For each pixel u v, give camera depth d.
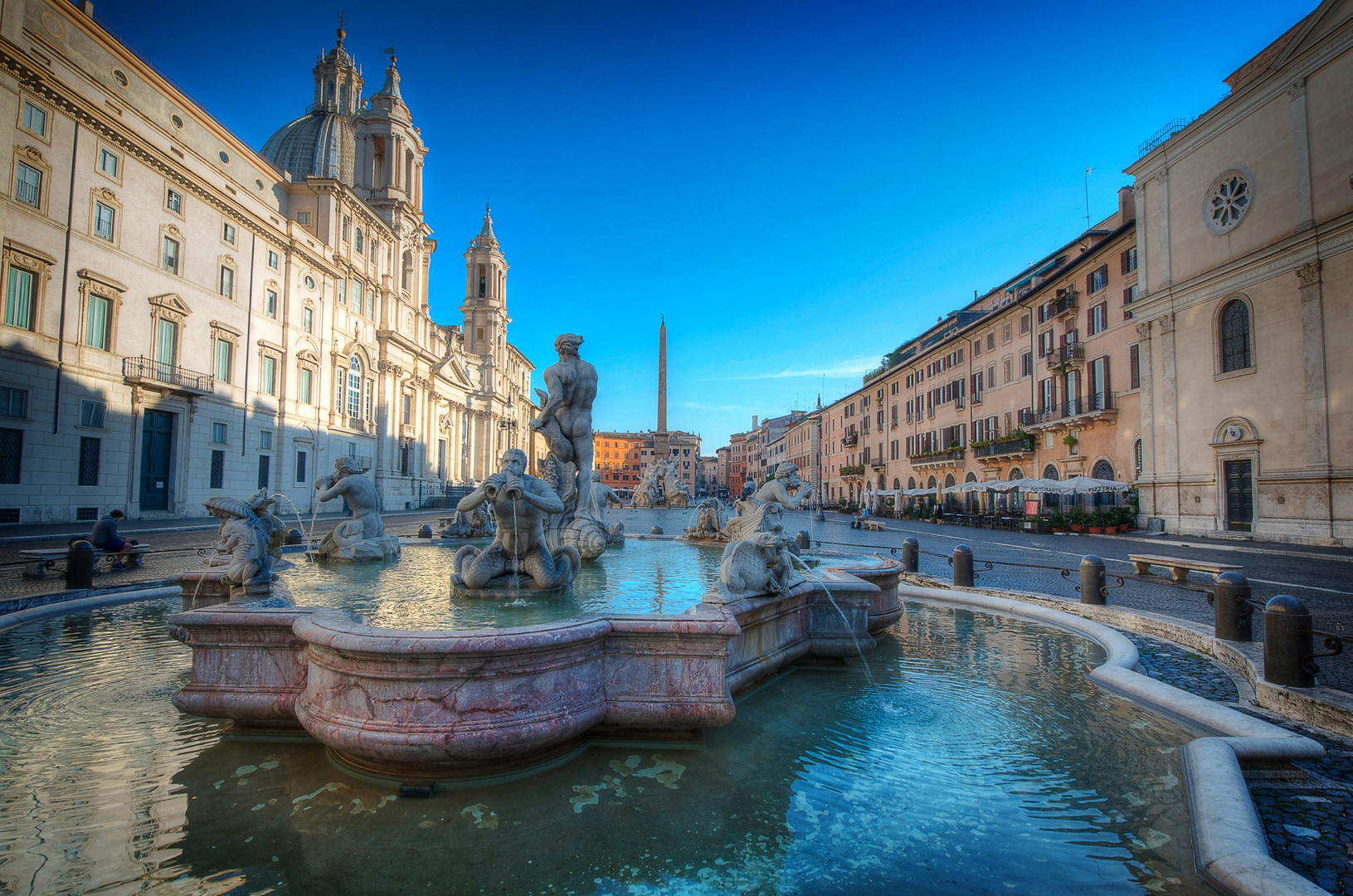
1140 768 3.85
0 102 22.25
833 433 80.00
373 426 48.88
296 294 38.66
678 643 3.84
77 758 3.66
